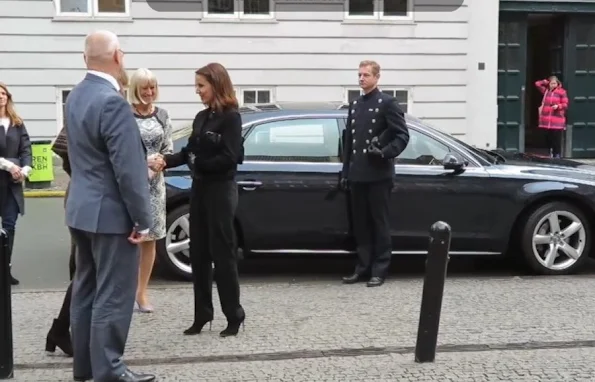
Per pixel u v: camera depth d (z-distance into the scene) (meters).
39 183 13.19
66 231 9.84
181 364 4.93
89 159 4.15
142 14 15.32
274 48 15.78
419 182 6.99
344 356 5.05
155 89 5.68
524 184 7.12
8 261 4.53
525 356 5.05
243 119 7.02
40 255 8.45
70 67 15.28
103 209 4.14
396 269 7.69
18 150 7.06
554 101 16.08
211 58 15.62
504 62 16.69
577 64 16.72
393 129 6.53
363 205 6.82
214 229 5.23
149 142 5.62
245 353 5.09
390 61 16.12
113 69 4.23
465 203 7.06
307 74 15.94
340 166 6.99
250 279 7.29
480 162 7.20
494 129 16.45
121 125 4.04
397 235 7.01
